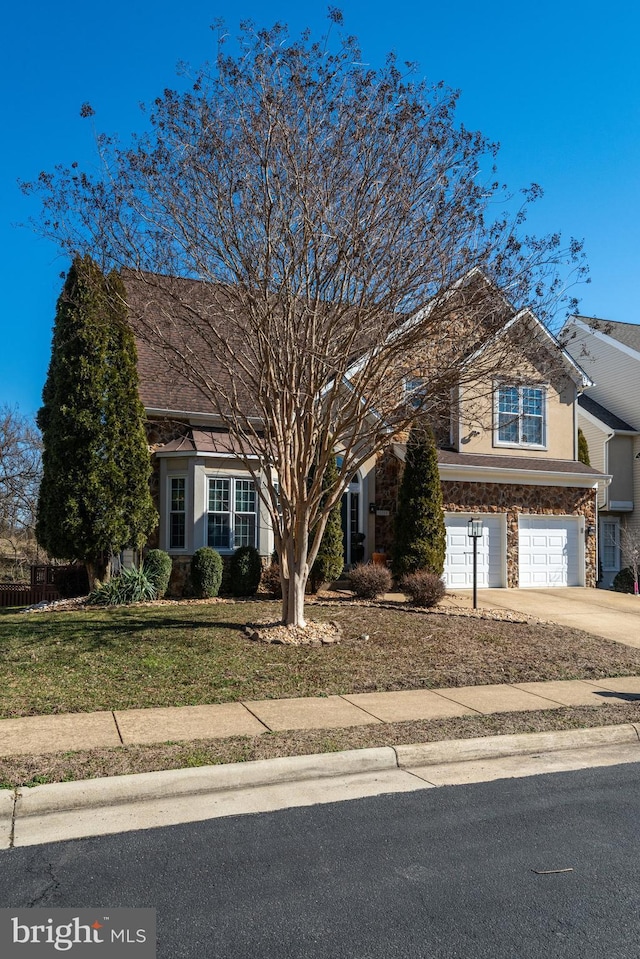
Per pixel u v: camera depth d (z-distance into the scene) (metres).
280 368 11.17
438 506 17.89
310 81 10.52
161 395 17.31
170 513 17.20
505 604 16.70
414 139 10.61
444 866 4.70
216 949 3.72
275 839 5.09
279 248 10.94
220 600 15.65
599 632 13.77
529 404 21.09
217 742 6.82
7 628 11.88
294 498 11.91
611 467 27.50
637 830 5.35
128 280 12.20
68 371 14.95
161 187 10.83
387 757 6.75
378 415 15.37
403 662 10.53
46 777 5.81
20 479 33.19
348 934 3.87
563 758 7.19
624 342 29.11
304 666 10.00
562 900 4.27
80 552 15.03
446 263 10.84
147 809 5.62
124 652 10.32
